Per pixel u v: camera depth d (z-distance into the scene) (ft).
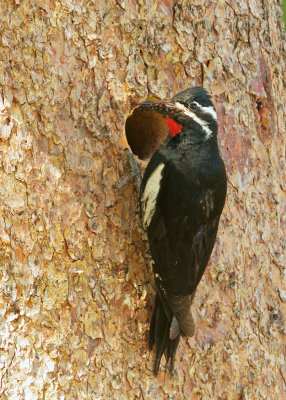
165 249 30.48
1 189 28.48
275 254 35.19
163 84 32.32
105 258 30.27
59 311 29.09
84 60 30.37
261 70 35.29
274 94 36.17
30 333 28.58
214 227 31.17
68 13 30.04
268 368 34.27
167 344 30.55
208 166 30.68
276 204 35.42
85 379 29.40
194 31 33.01
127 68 31.53
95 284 29.96
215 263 32.76
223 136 33.45
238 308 33.30
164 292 30.37
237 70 34.17
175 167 30.55
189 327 29.63
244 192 33.94
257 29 35.27
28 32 29.14
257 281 34.35
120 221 30.81
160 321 30.68
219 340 32.71
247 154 34.19
